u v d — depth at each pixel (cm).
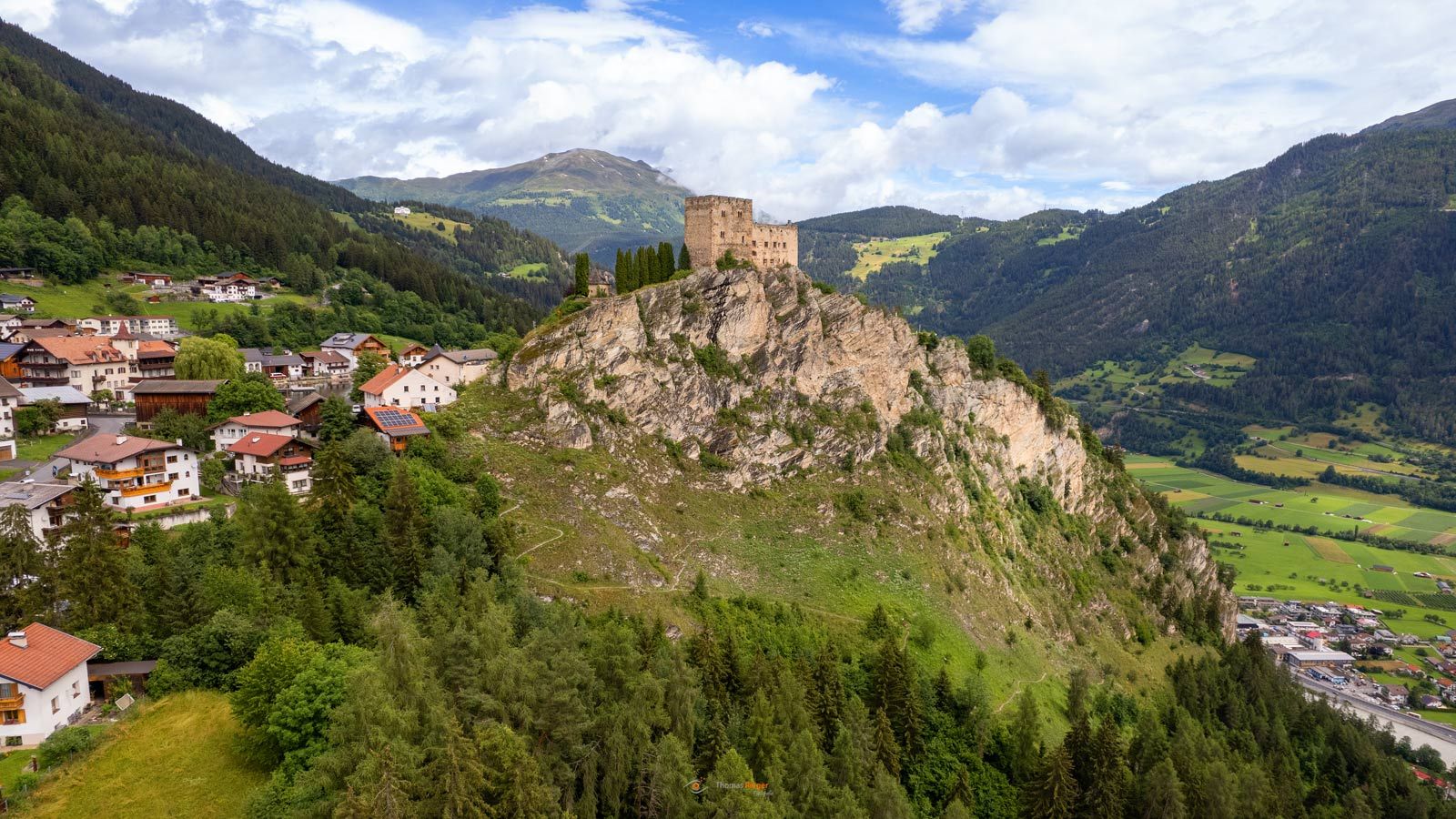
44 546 8612
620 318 14050
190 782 6134
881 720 9038
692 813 6762
